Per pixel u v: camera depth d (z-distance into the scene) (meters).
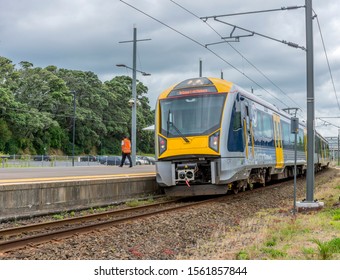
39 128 64.56
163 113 16.86
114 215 13.69
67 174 20.78
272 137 22.23
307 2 15.62
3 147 61.34
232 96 16.67
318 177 36.22
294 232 10.91
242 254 8.51
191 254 8.92
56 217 13.52
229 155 16.08
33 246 8.86
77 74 80.00
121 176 19.53
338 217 12.54
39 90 68.06
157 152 16.67
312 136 15.60
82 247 9.01
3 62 68.94
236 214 14.55
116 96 83.00
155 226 11.56
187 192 16.62
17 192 13.17
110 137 83.25
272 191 21.59
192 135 16.11
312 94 15.57
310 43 15.59
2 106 61.00
